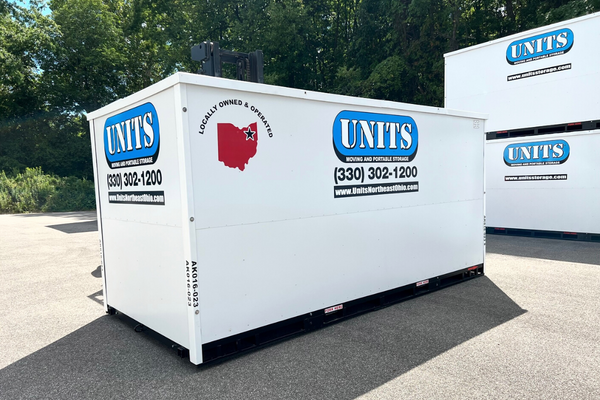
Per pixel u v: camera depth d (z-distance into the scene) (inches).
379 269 163.8
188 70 1048.2
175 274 119.0
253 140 123.3
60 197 759.1
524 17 734.5
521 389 101.3
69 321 158.1
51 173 954.1
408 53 743.1
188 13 997.2
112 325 153.4
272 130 127.9
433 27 727.7
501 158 346.3
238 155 120.0
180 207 112.9
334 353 124.2
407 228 174.1
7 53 886.4
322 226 143.3
